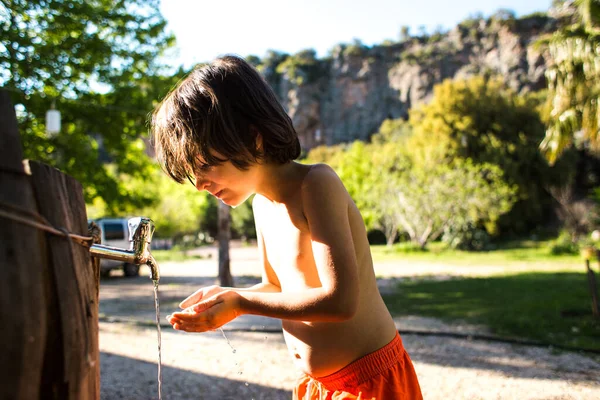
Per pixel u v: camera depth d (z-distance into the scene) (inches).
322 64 2974.9
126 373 165.6
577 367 162.9
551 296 312.7
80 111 464.8
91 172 493.4
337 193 42.7
